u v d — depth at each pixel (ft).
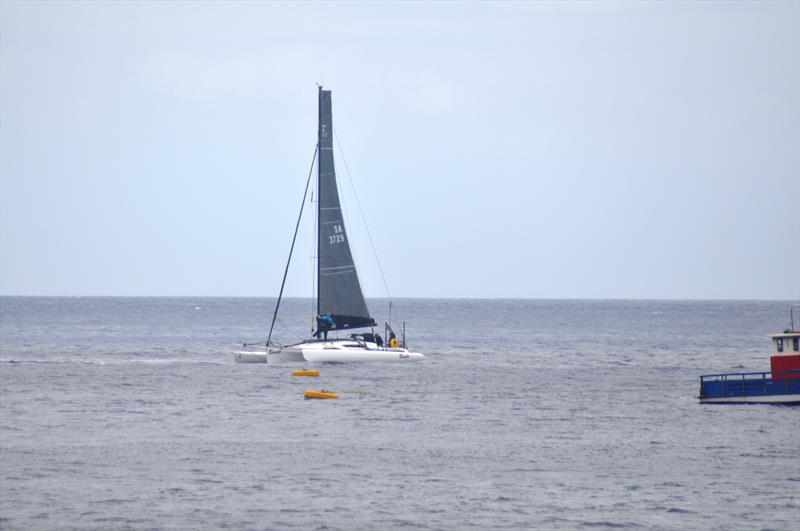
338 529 456.45
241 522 463.42
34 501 489.26
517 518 474.49
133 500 492.95
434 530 456.86
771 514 482.69
